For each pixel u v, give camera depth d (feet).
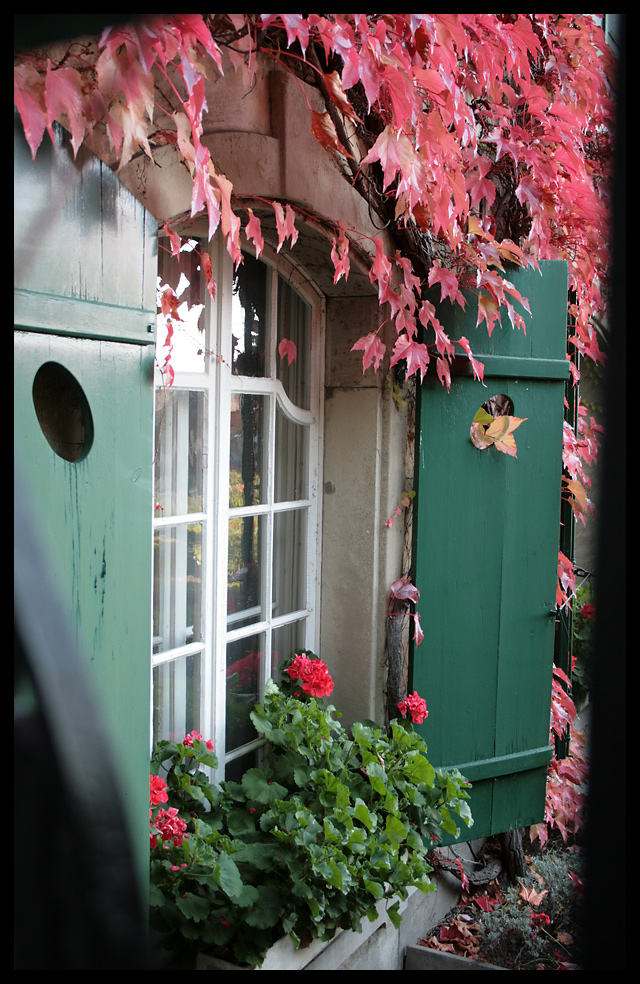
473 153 8.96
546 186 9.86
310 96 8.14
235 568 9.20
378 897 7.54
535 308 10.19
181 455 8.35
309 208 8.24
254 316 9.23
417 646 9.63
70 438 5.72
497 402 11.02
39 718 4.87
